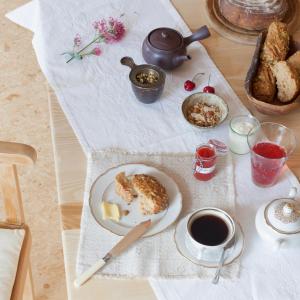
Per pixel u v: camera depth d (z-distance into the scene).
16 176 1.14
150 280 0.96
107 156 1.18
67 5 1.58
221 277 0.96
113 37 1.47
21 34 2.66
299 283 0.96
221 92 1.35
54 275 1.82
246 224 1.06
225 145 1.20
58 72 1.39
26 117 2.30
